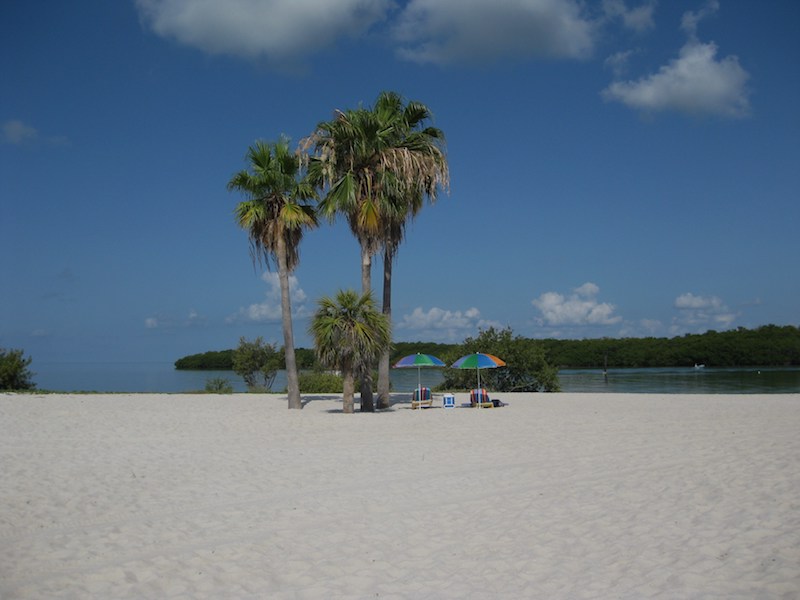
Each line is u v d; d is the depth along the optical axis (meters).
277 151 22.81
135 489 9.59
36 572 6.28
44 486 9.77
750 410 18.92
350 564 6.43
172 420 18.84
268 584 5.97
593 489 8.95
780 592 5.19
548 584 5.73
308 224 23.03
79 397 27.50
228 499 8.97
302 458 12.08
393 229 23.83
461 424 17.20
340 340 20.62
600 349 73.75
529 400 24.94
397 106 23.25
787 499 7.77
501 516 7.86
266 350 39.88
